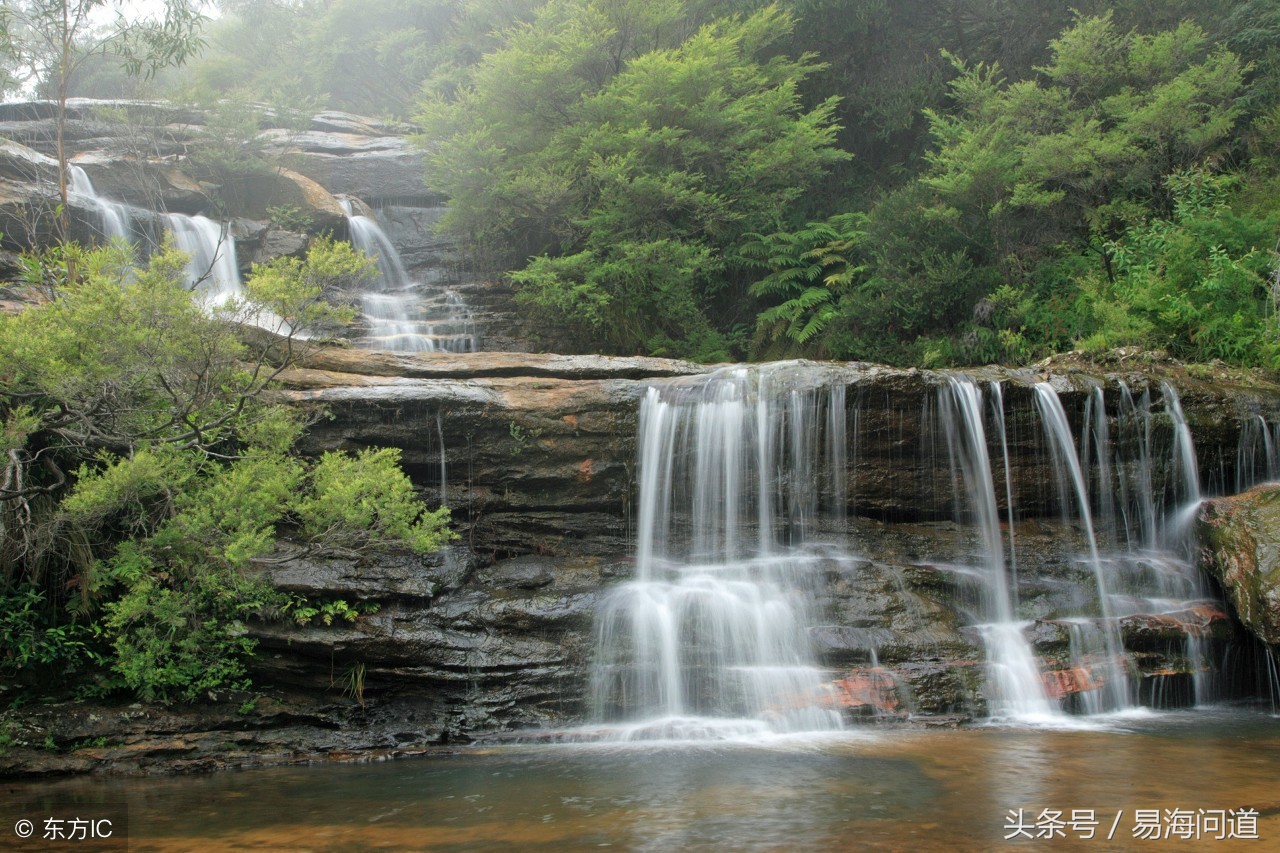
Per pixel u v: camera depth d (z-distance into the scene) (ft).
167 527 31.45
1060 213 62.69
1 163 58.54
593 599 34.99
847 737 30.91
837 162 76.74
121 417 31.83
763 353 63.26
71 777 28.22
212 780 27.53
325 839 21.47
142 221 60.23
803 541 40.63
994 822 21.72
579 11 68.49
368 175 77.82
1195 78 58.75
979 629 35.91
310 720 31.37
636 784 25.63
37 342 27.43
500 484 39.86
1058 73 63.72
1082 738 30.45
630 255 59.36
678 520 40.40
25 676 30.89
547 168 64.64
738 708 32.96
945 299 57.57
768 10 70.74
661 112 64.64
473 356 43.19
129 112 70.03
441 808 23.77
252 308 31.45
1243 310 51.47
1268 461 44.06
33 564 31.99
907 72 77.00
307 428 37.88
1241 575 36.94
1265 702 36.58
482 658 32.53
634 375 42.73
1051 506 42.22
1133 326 51.03
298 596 32.24
